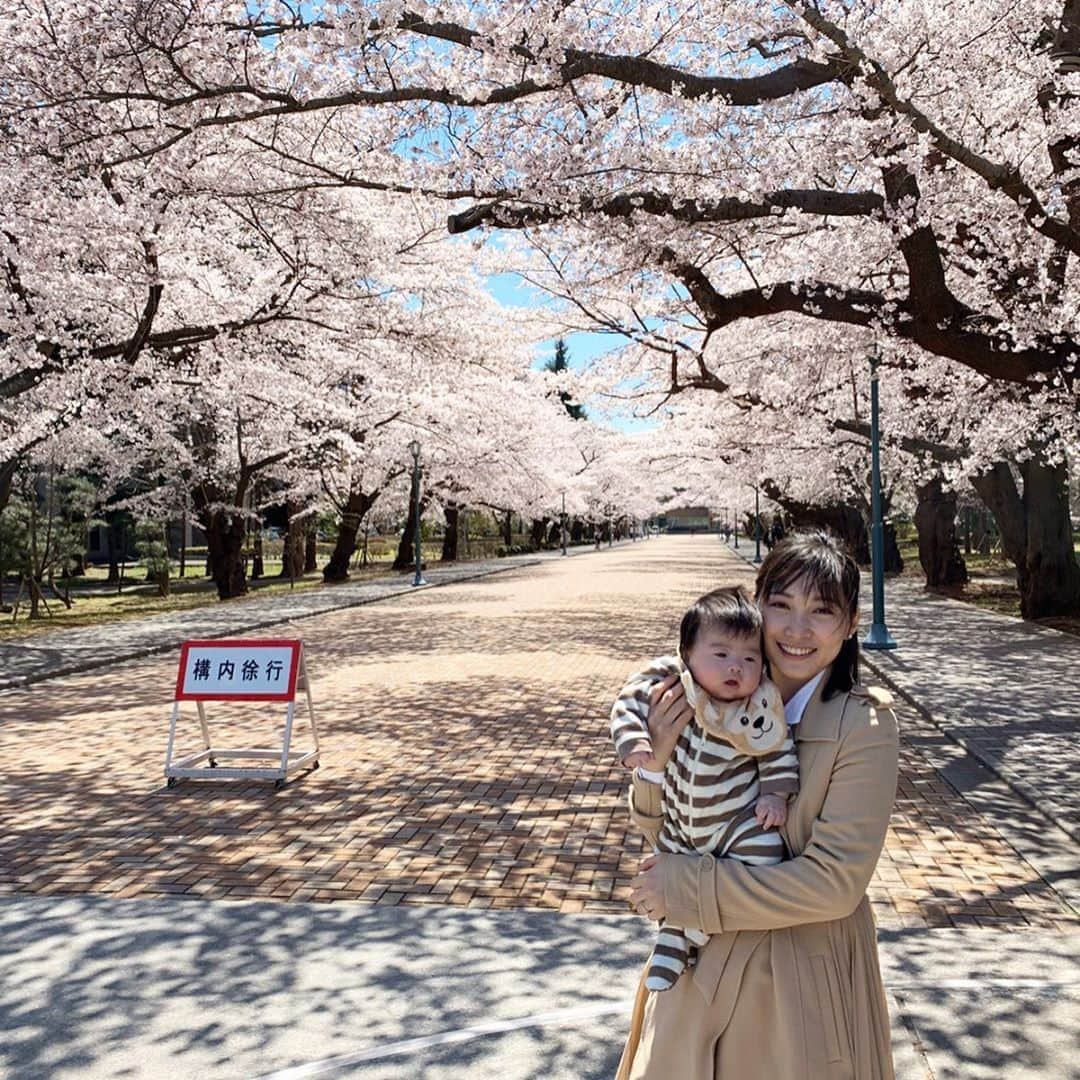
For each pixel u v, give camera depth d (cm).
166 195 1321
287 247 1634
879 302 998
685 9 925
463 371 1978
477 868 597
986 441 1642
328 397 2634
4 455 1733
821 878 202
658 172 941
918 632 1670
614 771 841
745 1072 211
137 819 715
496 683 1312
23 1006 418
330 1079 357
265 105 993
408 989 427
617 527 10669
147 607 2856
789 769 212
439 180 965
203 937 489
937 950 463
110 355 1605
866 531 3609
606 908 529
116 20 877
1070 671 1249
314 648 1714
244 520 2948
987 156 1089
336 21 789
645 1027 224
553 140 952
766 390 1862
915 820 684
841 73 856
